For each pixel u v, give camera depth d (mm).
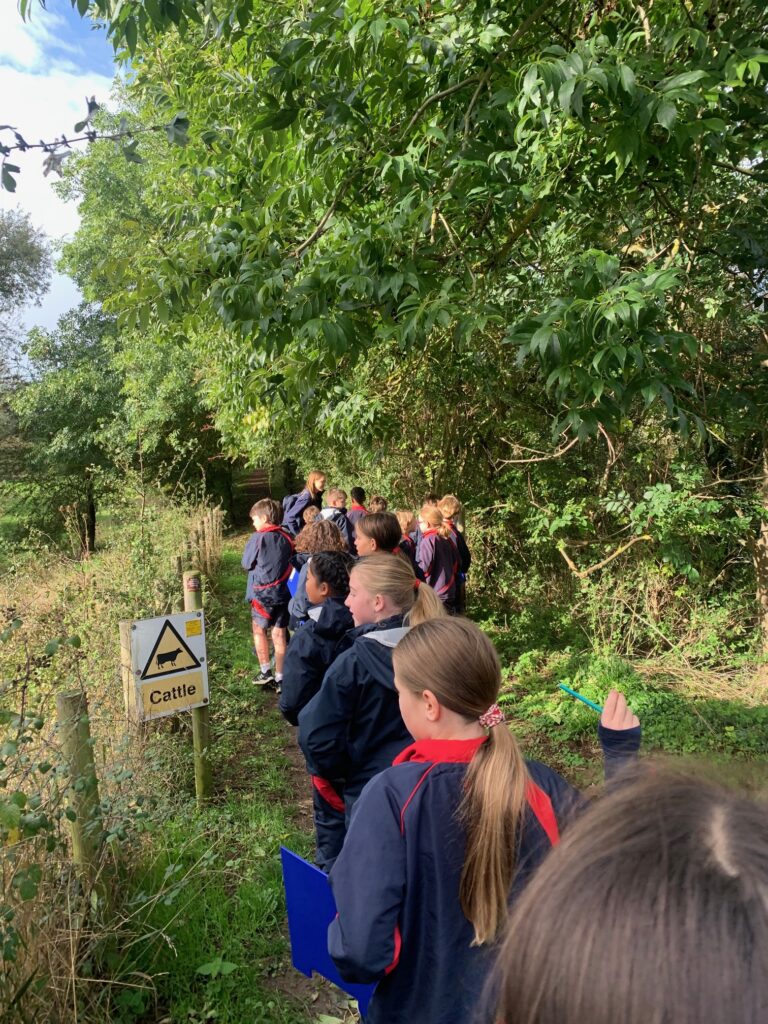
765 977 452
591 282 2941
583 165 4332
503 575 9227
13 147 2441
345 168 4105
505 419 8523
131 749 3732
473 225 4453
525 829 1381
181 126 2828
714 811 556
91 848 2738
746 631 7363
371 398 7809
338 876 1480
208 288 3918
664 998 457
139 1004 2672
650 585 7469
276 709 6102
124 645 4023
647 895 496
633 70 3172
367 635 2568
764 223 5145
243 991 2865
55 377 23453
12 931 2201
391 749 2531
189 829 3805
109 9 2898
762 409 5883
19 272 28578
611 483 8180
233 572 12008
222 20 3330
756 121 3852
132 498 7398
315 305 3463
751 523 7188
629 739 1679
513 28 3986
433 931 1395
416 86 3871
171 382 19203
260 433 10766
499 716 1533
